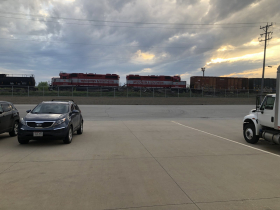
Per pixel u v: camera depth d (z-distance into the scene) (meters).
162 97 44.88
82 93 42.91
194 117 19.92
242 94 50.09
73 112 8.83
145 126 12.98
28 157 6.10
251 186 4.16
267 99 7.59
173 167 5.29
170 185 4.18
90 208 3.28
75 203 3.43
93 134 10.11
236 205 3.42
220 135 10.01
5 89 40.88
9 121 9.33
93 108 27.50
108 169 5.10
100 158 6.05
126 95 44.88
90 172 4.88
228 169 5.17
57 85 44.75
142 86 48.22
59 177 4.55
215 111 26.09
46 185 4.12
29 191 3.85
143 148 7.29
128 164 5.51
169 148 7.31
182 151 6.91
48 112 8.44
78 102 36.03
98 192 3.83
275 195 3.79
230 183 4.30
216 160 5.93
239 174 4.82
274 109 7.16
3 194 3.73
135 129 11.73
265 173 4.90
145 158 6.07
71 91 42.88
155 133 10.42
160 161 5.80
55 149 7.10
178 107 31.72
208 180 4.46
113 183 4.25
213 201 3.55
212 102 42.09
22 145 7.73
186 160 5.92
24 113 20.86
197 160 5.92
